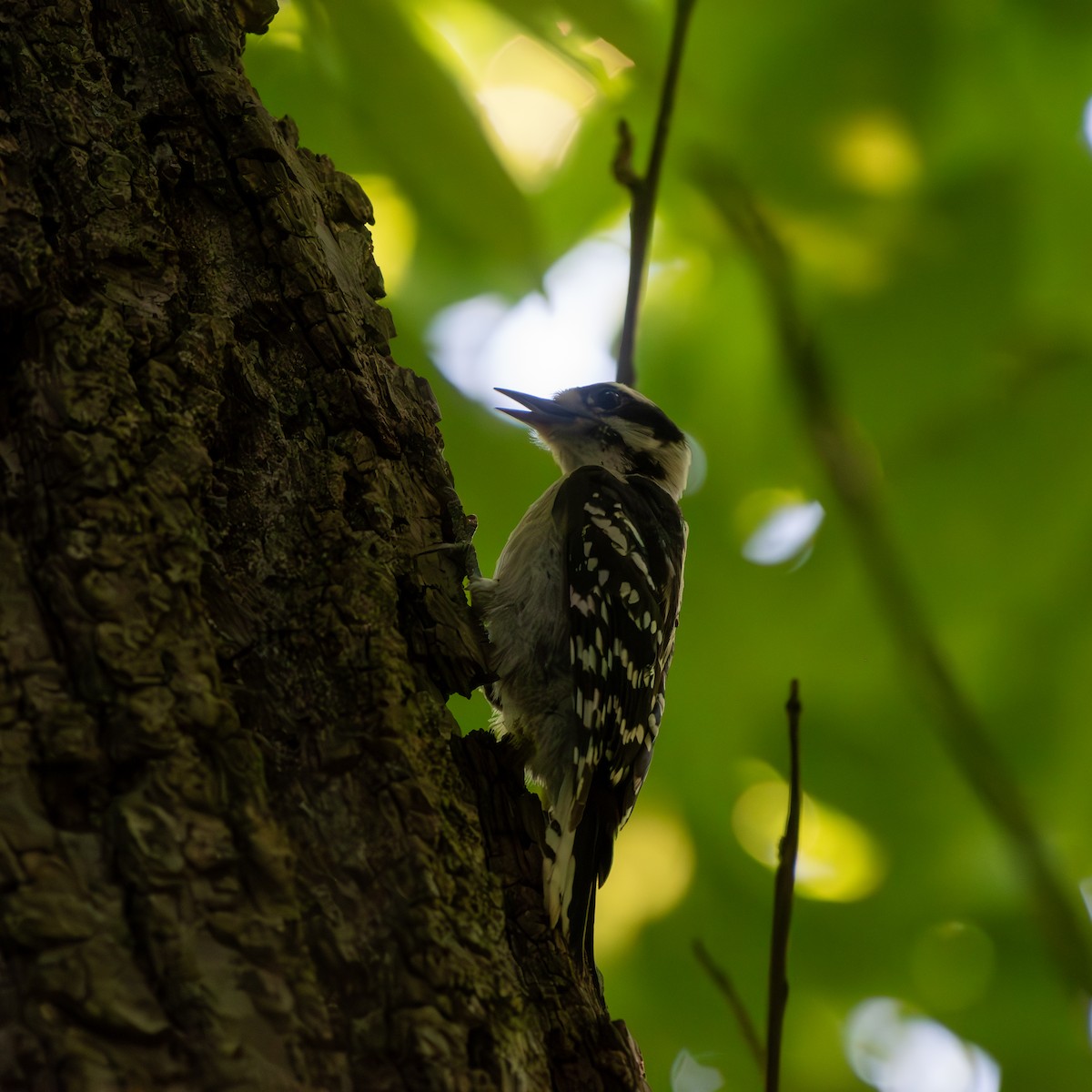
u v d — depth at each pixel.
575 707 8.17
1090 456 9.23
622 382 8.27
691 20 8.99
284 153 6.56
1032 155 9.51
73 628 4.68
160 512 5.02
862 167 9.47
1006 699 9.48
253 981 4.41
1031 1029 10.62
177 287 5.77
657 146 8.27
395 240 9.28
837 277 9.66
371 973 4.75
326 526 5.82
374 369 6.61
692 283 10.77
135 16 6.33
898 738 10.24
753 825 10.34
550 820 6.64
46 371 5.07
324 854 4.96
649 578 8.74
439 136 7.97
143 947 4.28
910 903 10.46
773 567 10.15
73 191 5.62
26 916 4.17
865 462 9.48
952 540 9.40
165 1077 4.11
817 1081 10.32
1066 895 8.78
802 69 9.36
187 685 4.74
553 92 9.70
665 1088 9.97
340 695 5.35
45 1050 4.01
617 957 10.23
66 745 4.47
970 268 9.49
